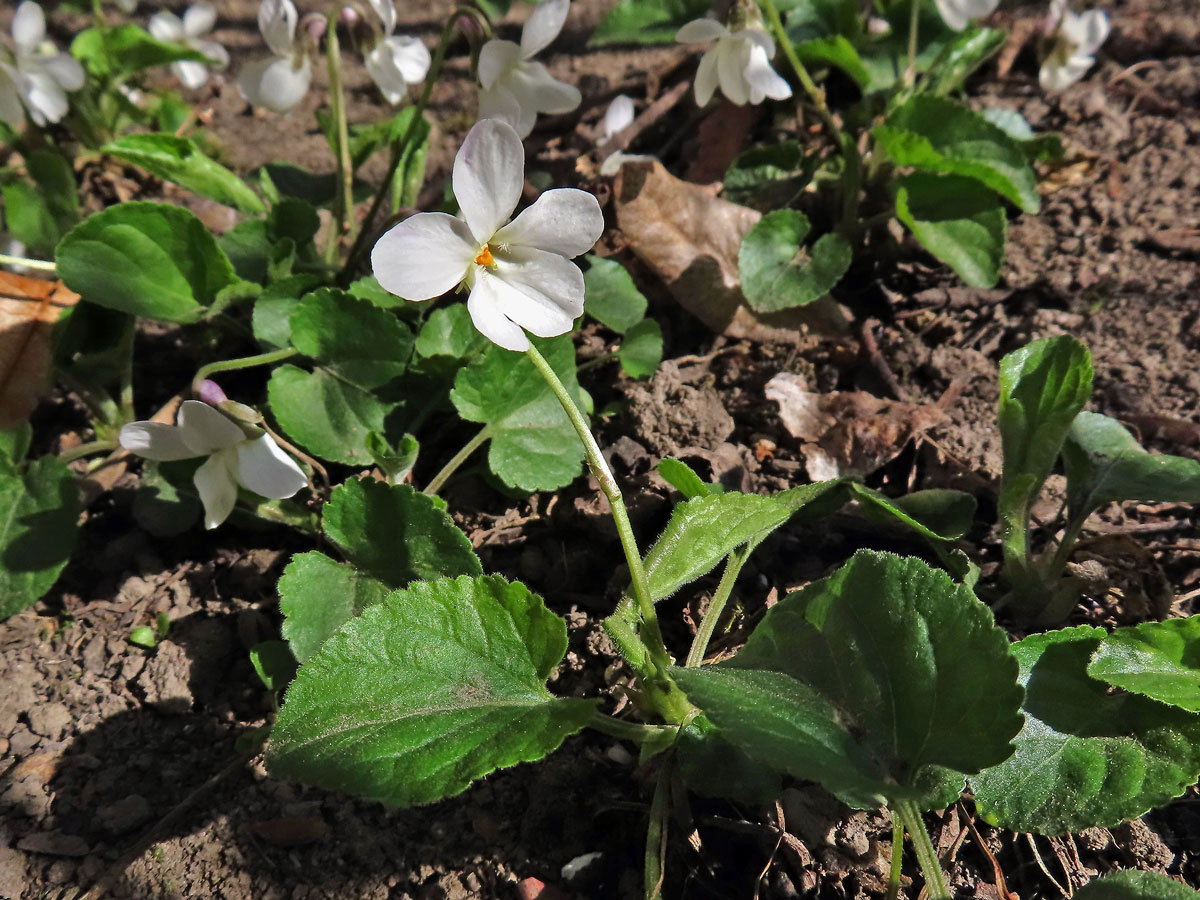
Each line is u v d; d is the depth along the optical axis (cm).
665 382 18
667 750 13
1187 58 25
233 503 15
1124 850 13
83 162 25
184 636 16
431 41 30
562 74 28
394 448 17
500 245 12
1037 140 22
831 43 22
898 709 12
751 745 10
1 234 21
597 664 15
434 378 17
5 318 17
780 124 24
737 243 20
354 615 14
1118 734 12
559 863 13
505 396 16
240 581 16
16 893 13
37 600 16
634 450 18
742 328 20
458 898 13
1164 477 15
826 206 22
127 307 17
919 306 20
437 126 27
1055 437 14
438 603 13
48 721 15
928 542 16
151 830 14
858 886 13
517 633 13
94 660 16
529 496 17
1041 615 15
